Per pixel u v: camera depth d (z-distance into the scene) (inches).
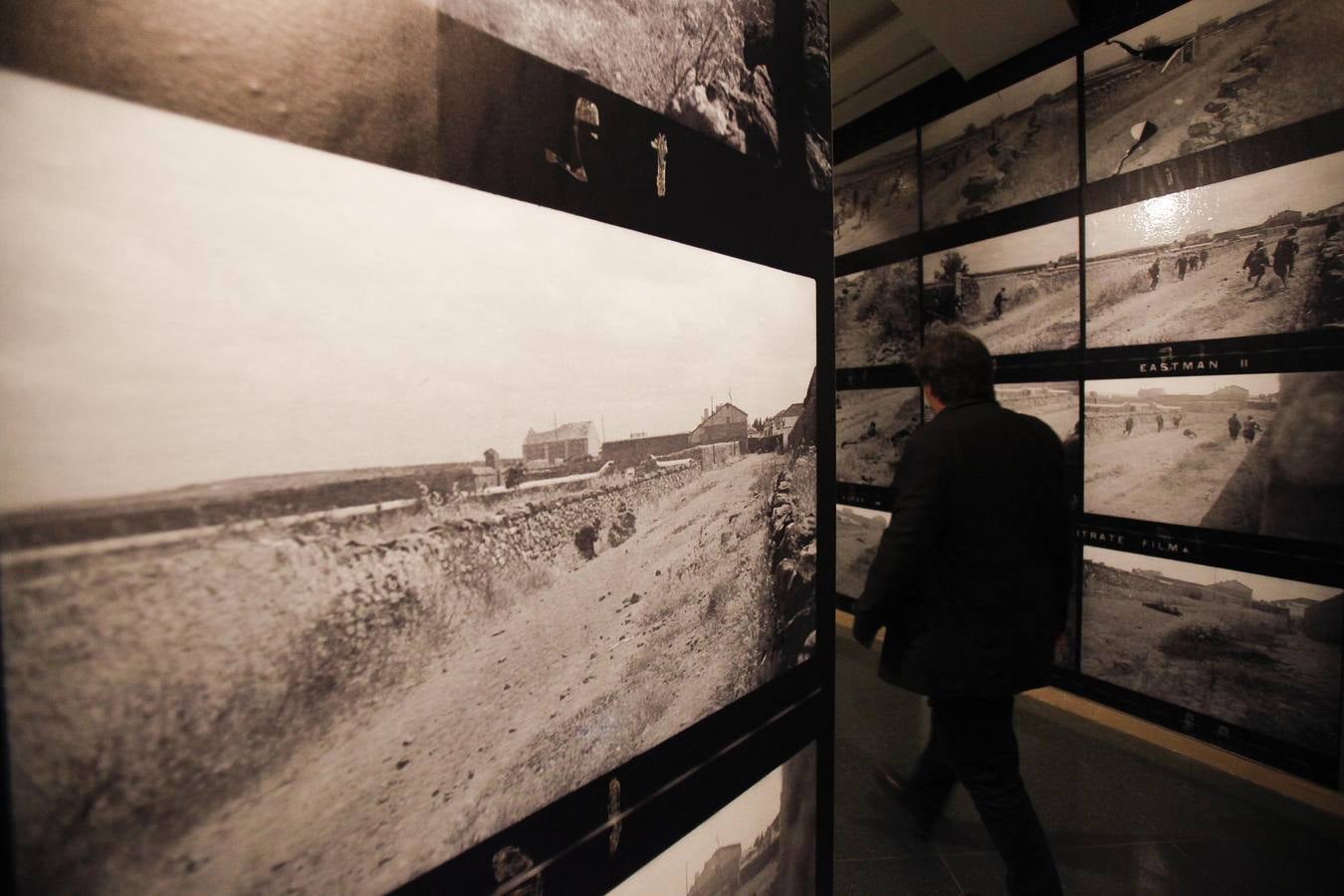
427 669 18.6
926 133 122.0
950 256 119.0
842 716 101.7
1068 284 100.0
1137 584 93.2
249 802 15.2
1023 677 51.0
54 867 12.6
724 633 30.2
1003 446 51.8
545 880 22.4
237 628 14.9
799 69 33.9
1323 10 73.0
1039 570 51.9
